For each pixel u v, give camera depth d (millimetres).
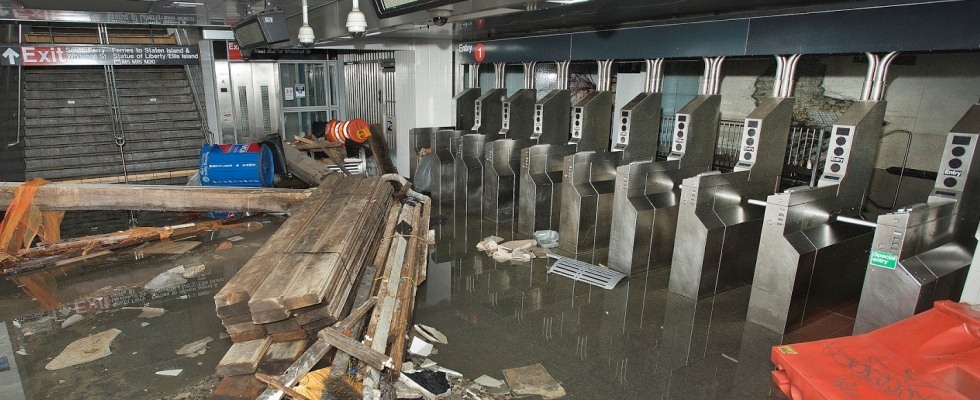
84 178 8992
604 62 6938
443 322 4555
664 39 5941
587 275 5645
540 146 6977
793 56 5113
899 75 5293
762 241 4516
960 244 4340
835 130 4656
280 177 9008
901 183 5430
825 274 4648
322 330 3361
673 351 4145
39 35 10469
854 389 3123
